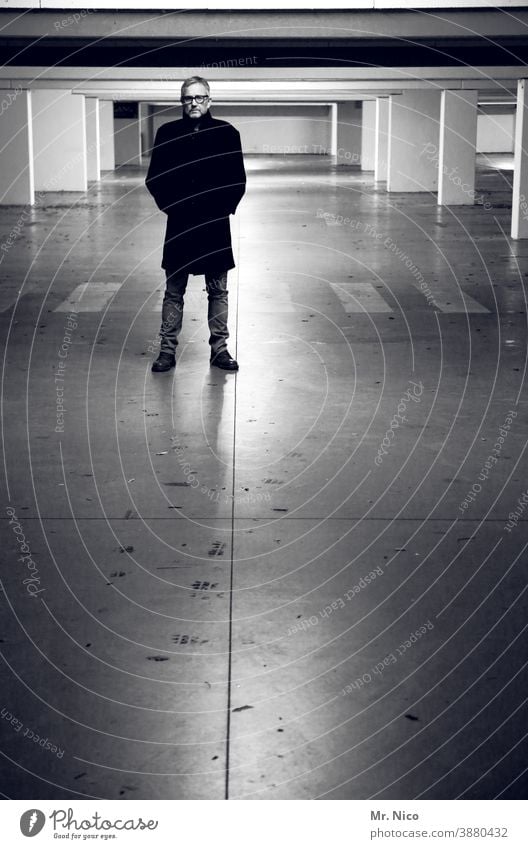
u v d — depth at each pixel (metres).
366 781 2.76
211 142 6.93
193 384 6.95
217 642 3.49
